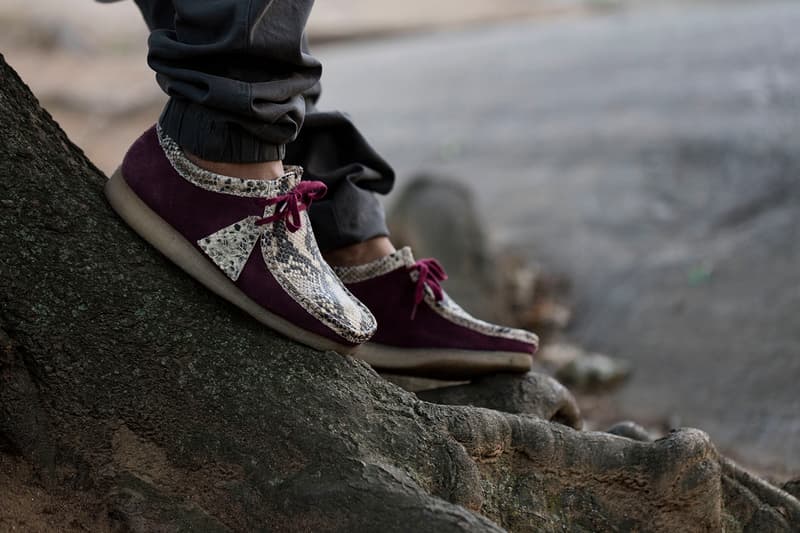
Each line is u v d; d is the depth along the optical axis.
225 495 1.73
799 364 4.57
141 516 1.72
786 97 7.60
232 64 1.78
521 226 7.04
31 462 1.75
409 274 2.21
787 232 5.66
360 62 15.77
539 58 12.60
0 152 1.81
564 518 1.93
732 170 6.66
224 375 1.79
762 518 2.15
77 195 1.87
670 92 8.76
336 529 1.64
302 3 1.80
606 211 6.85
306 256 1.87
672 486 1.96
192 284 1.88
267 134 1.83
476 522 1.61
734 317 5.15
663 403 4.75
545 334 5.79
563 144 8.33
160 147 1.87
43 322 1.77
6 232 1.78
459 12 24.31
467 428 1.85
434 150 9.30
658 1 19.98
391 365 2.24
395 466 1.73
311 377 1.81
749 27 10.98
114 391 1.78
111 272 1.82
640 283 5.88
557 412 2.43
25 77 15.93
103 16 20.48
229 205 1.83
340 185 2.19
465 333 2.28
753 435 4.25
